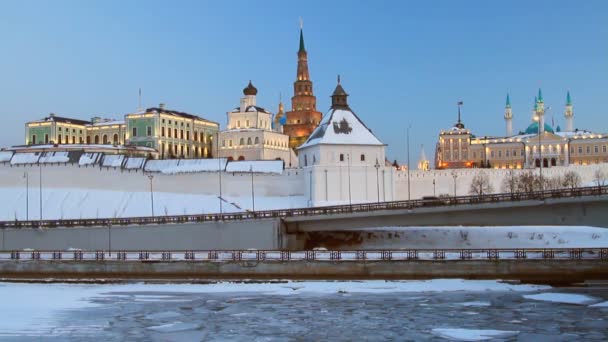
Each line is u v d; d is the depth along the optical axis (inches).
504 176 7839.6
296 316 2596.0
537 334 2282.2
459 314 2593.5
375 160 6771.7
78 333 2375.7
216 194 7283.5
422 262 3346.5
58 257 3710.6
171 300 2967.5
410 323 2454.5
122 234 4463.6
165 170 7583.7
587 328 2357.3
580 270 3233.3
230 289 3213.6
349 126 6865.2
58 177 7691.9
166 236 4448.8
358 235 4827.8
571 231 4840.1
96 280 3518.7
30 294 3142.2
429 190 7613.2
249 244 4394.7
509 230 4847.4
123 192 7416.3
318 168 6648.6
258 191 7180.1
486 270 3312.0
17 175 7795.3
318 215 4392.2
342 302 2859.3
